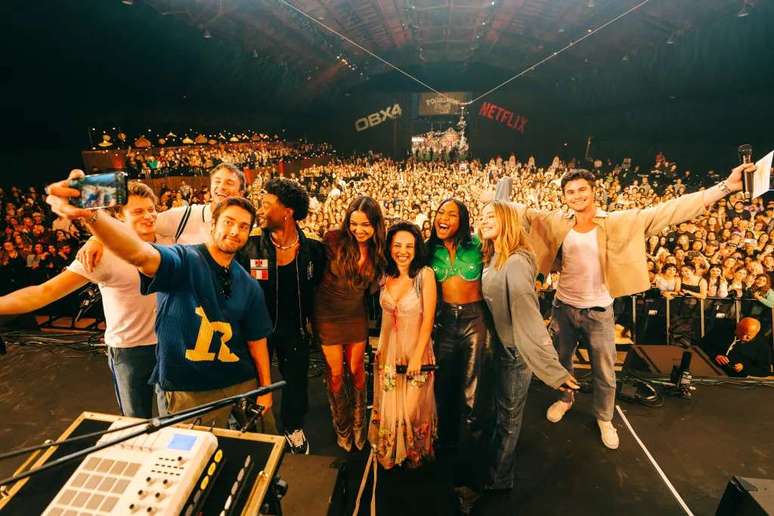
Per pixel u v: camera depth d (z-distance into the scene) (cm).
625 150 2558
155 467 116
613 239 261
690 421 310
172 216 263
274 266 246
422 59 3180
